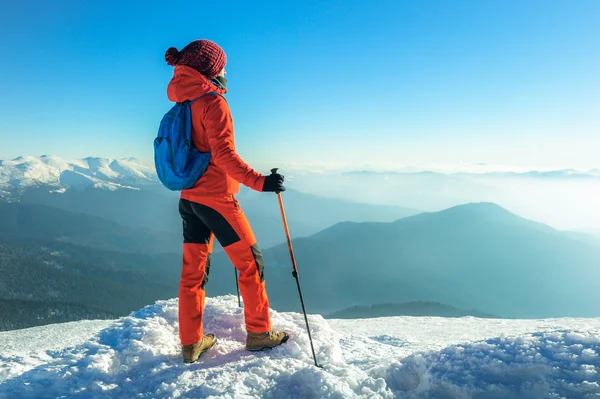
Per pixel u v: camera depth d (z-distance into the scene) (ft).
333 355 8.47
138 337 8.75
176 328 9.70
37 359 12.31
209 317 10.59
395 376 7.02
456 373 6.26
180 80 7.66
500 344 6.66
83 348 8.36
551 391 5.41
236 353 8.63
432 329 30.55
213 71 7.82
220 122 7.41
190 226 8.30
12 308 412.57
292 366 7.77
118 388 7.11
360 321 36.63
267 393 6.63
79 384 7.11
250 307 8.52
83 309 447.01
